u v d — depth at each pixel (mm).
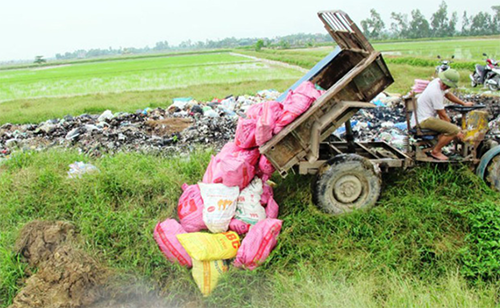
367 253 4438
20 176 5863
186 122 9844
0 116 13070
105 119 10195
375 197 5109
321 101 4750
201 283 4129
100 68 50688
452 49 43656
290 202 5367
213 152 6918
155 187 5492
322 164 4934
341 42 5785
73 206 5160
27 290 3840
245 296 4043
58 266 3986
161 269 4336
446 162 5570
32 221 4648
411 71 21609
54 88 26672
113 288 4043
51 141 9000
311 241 4664
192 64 44406
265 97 14180
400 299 3713
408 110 5645
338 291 3836
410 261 4324
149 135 9094
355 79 4875
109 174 5562
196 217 4742
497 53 35062
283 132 4688
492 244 4258
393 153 5949
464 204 5098
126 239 4605
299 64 34312
